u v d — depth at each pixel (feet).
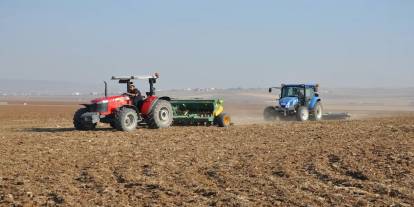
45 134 59.98
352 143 46.98
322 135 54.44
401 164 36.52
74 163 39.06
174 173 34.91
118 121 62.18
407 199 28.17
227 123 68.59
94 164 38.42
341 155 40.16
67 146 48.19
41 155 42.91
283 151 43.06
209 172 34.99
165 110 66.39
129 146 47.80
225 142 49.80
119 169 36.35
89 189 31.01
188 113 69.97
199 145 47.80
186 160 39.60
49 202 28.25
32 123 84.79
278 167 36.17
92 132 61.57
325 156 40.06
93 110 64.13
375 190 30.01
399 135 53.47
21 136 57.67
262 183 31.60
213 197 28.86
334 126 66.08
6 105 212.64
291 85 86.48
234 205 27.09
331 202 27.55
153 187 31.24
